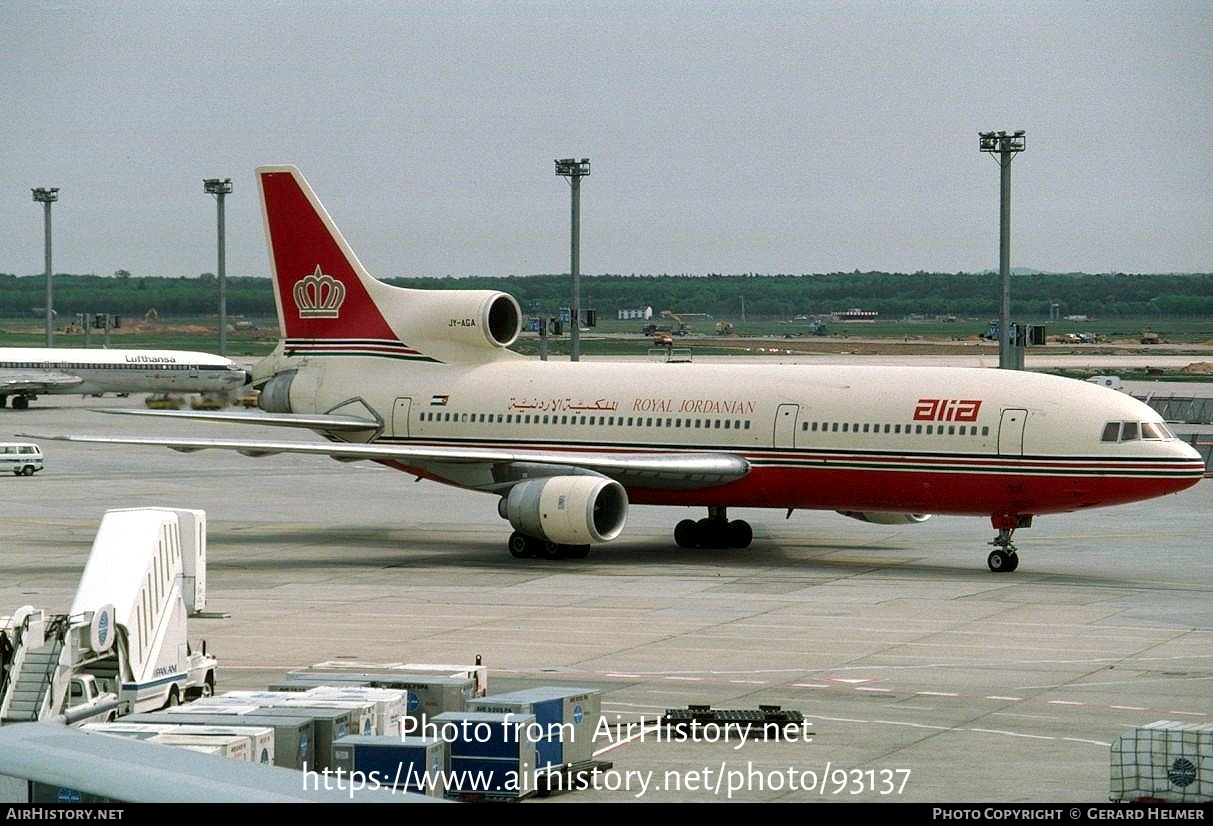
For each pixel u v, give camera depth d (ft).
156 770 86.89
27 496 443.32
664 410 316.19
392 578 287.48
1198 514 404.36
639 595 265.13
